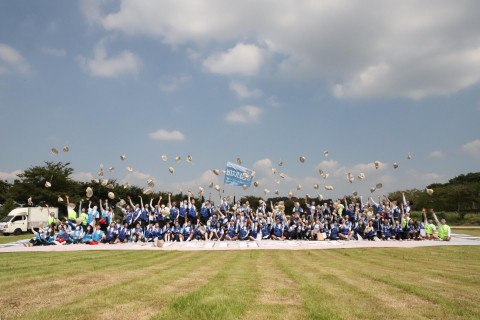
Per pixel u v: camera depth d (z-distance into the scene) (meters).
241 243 21.55
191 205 25.44
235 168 27.52
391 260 13.55
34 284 8.08
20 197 55.00
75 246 20.58
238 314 5.66
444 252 16.06
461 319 5.40
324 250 17.58
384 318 5.44
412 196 53.41
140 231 24.36
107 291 7.33
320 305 6.22
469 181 80.25
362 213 24.48
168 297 6.85
